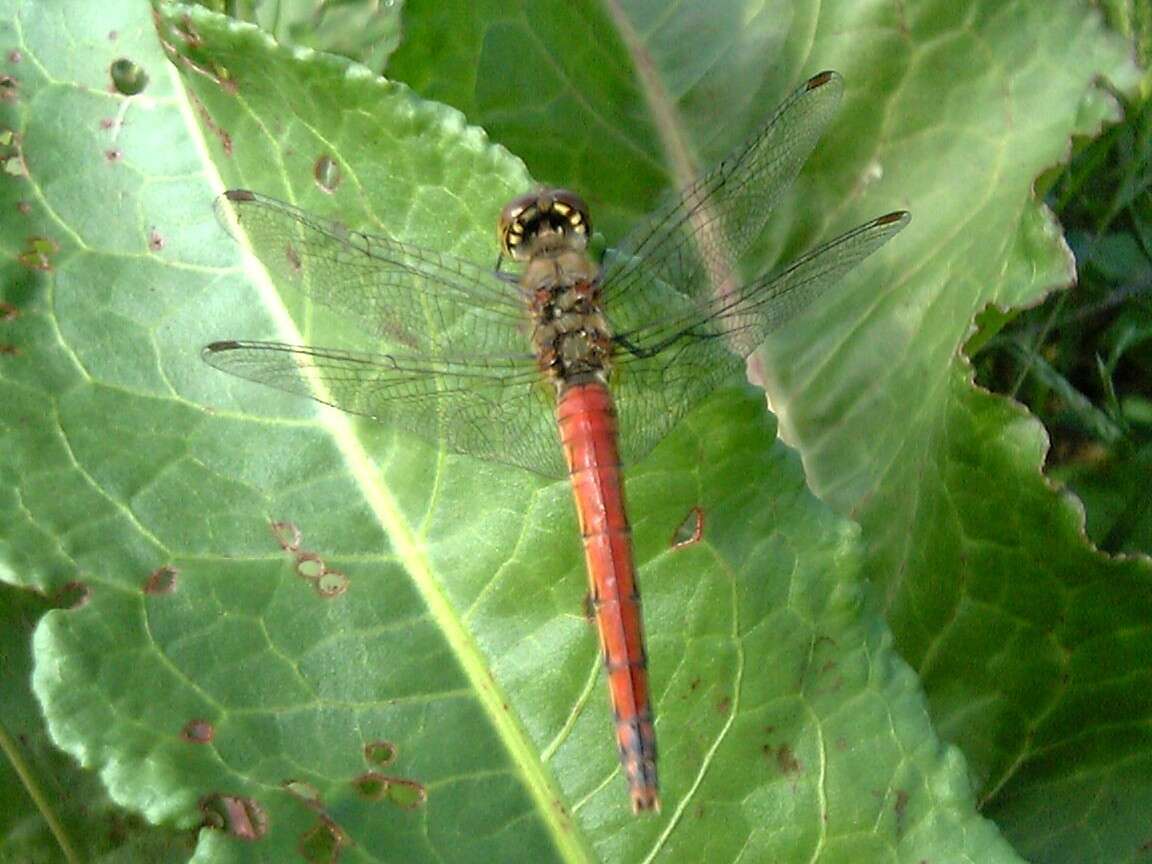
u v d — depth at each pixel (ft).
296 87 0.22
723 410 0.21
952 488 0.24
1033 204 0.25
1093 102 0.25
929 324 0.27
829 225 0.29
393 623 0.21
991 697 0.24
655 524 0.21
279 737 0.20
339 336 0.22
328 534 0.21
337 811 0.19
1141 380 0.30
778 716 0.20
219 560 0.21
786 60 0.29
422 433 0.21
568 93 0.29
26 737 0.24
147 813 0.19
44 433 0.21
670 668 0.21
